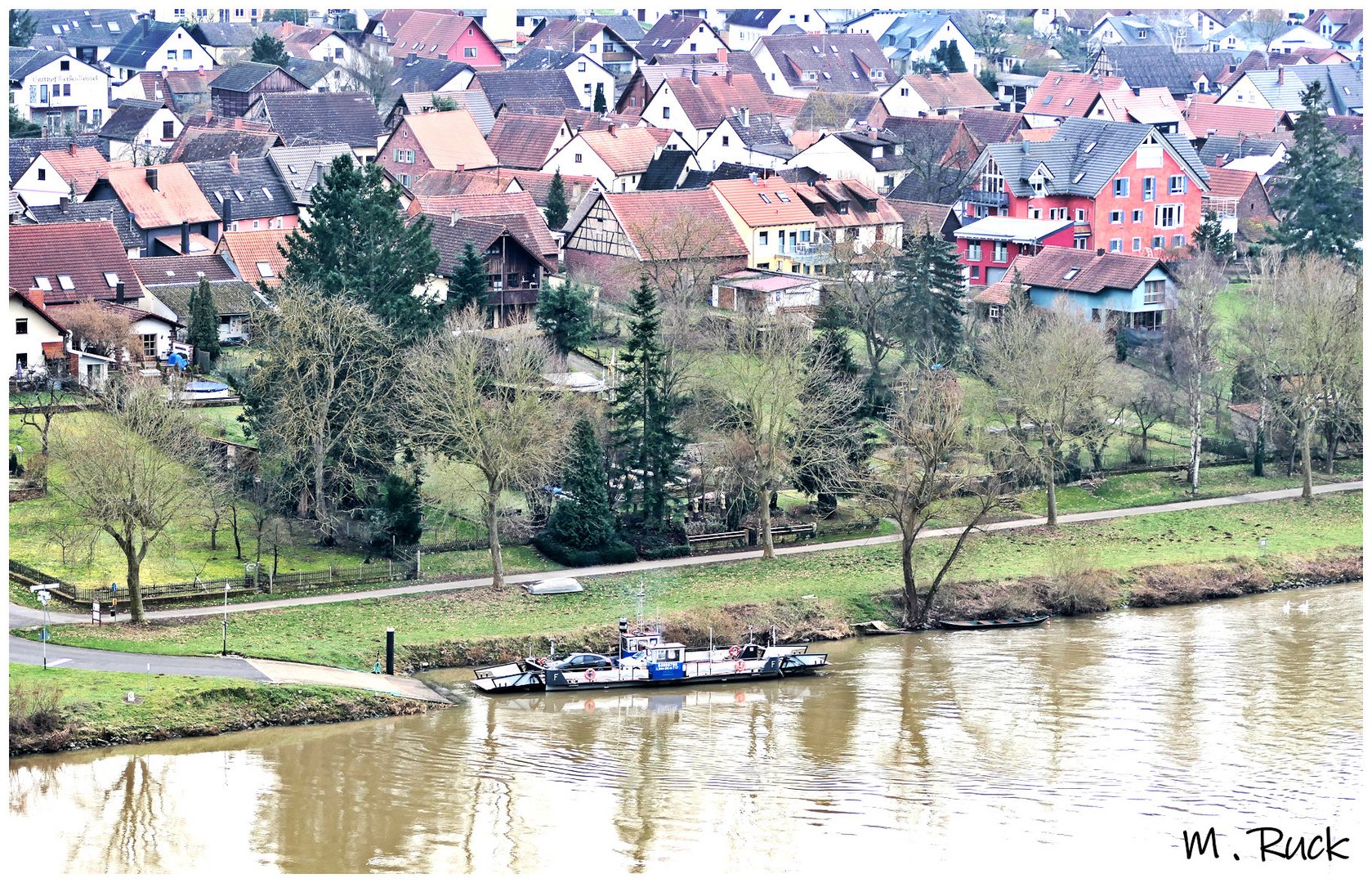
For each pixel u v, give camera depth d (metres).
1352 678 190.75
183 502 194.62
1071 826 153.75
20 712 164.62
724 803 157.75
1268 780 163.62
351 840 148.38
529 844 148.62
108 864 143.38
